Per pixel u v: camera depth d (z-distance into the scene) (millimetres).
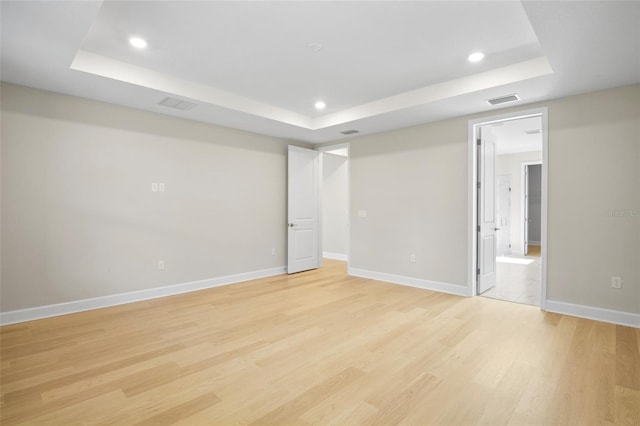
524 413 1921
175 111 4285
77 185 3740
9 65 2936
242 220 5348
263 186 5660
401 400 2057
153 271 4336
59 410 1942
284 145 6004
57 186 3611
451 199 4602
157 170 4367
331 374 2371
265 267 5699
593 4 2023
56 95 3600
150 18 2516
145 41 2879
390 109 4273
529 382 2254
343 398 2080
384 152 5363
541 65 3135
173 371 2408
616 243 3404
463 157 4477
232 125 5000
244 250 5383
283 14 2457
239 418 1885
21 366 2463
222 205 5082
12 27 2322
